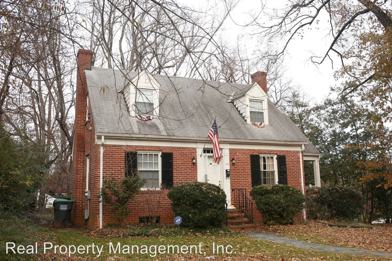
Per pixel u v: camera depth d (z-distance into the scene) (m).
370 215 24.69
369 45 17.64
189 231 15.73
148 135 17.97
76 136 20.64
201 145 19.22
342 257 10.60
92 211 17.16
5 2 8.08
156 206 17.84
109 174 17.20
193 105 21.06
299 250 11.72
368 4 16.20
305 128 31.44
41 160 11.92
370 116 18.44
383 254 11.16
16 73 11.01
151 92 19.14
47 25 8.10
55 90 22.81
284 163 20.94
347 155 27.22
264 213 18.56
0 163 9.62
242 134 20.27
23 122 18.61
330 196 21.61
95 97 18.81
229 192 19.33
